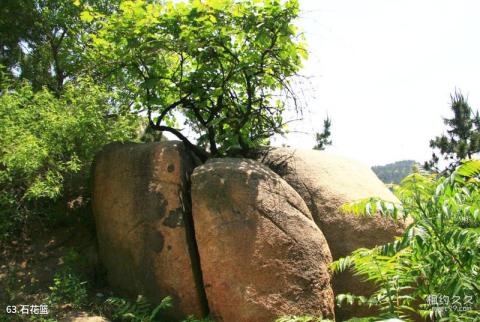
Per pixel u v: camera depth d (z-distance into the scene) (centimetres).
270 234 589
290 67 759
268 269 573
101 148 766
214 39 745
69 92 776
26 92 771
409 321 407
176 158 677
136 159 699
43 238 759
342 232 671
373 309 626
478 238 383
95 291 682
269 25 716
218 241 588
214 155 793
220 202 608
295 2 707
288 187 647
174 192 655
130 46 743
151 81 778
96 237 768
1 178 651
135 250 658
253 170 639
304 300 567
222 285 573
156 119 868
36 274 690
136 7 725
